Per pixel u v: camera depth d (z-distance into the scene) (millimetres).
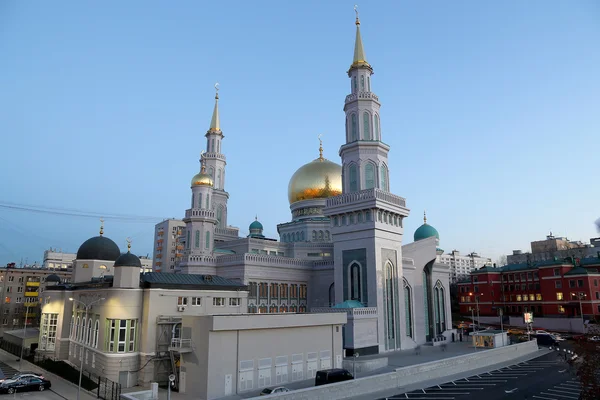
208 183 77375
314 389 34625
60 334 56688
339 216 64188
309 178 88562
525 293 106125
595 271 95250
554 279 98125
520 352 63312
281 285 70875
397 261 63438
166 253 140875
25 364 57250
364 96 67000
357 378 39469
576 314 92625
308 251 81312
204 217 74750
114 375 41938
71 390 41531
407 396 37594
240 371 37844
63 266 175750
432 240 73750
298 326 42719
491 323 107688
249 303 65812
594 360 26062
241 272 66625
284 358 41344
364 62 68500
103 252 62875
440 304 77000
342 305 57500
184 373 38281
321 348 44906
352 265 61719
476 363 52781
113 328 43281
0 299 109188
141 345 43500
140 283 45250
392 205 62312
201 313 47094
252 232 90375
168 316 44156
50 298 59844
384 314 59312
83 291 52656
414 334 65562
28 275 114125
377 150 64812
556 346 72250
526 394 37906
